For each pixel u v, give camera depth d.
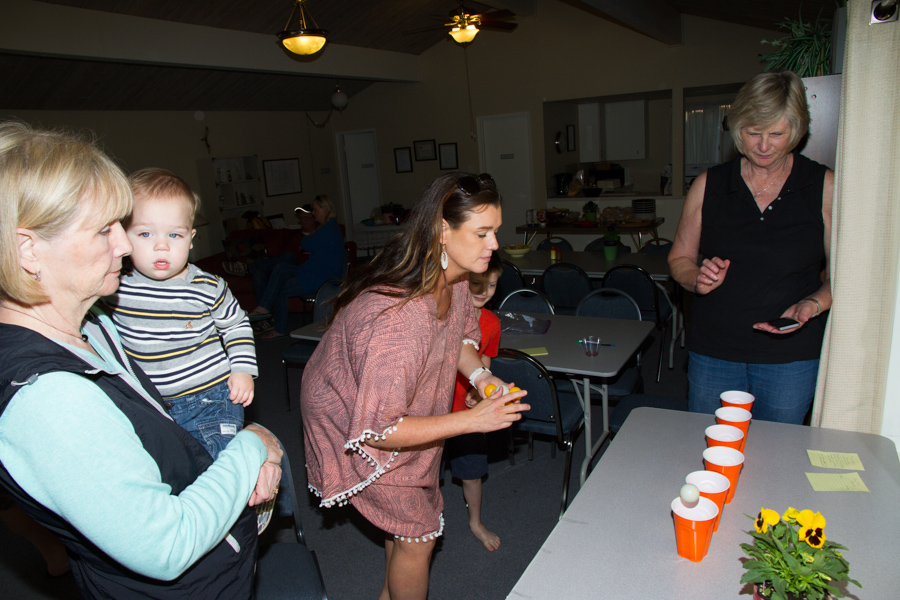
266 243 7.36
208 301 1.47
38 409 0.66
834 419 1.48
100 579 0.81
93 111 6.34
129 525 0.70
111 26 4.77
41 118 5.93
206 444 1.36
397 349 1.16
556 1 7.57
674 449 1.39
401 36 7.64
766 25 6.30
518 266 4.87
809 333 1.69
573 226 6.83
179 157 7.28
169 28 5.20
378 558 2.35
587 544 1.07
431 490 1.49
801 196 1.66
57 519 0.73
